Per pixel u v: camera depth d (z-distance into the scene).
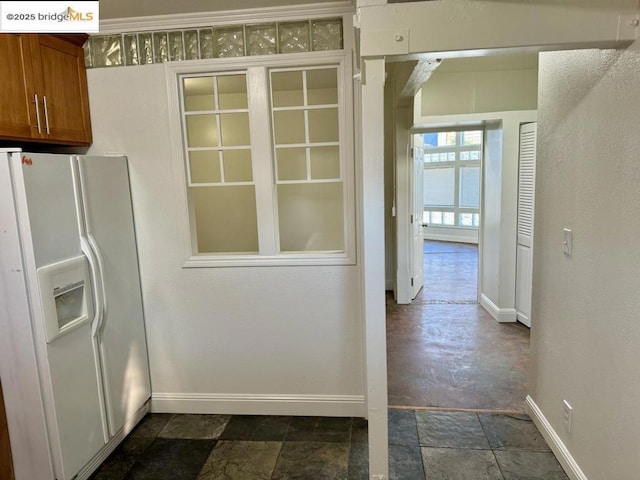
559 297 2.11
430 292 5.34
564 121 2.02
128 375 2.48
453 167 8.95
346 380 2.60
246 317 2.60
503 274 4.10
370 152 1.62
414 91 3.56
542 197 2.32
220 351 2.65
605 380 1.68
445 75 4.04
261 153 2.45
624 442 1.56
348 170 2.40
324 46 2.32
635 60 1.44
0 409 1.92
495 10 1.47
